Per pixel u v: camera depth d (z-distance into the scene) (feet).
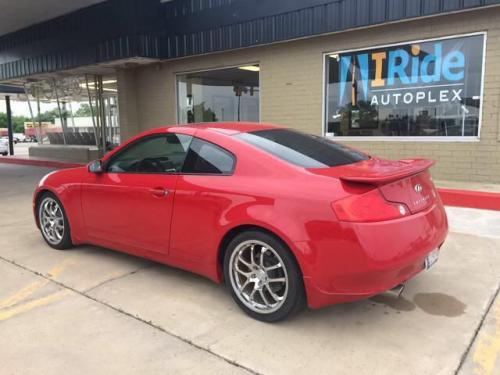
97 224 14.61
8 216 22.62
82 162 46.75
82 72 44.14
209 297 12.18
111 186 13.89
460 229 18.34
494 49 23.32
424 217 10.30
